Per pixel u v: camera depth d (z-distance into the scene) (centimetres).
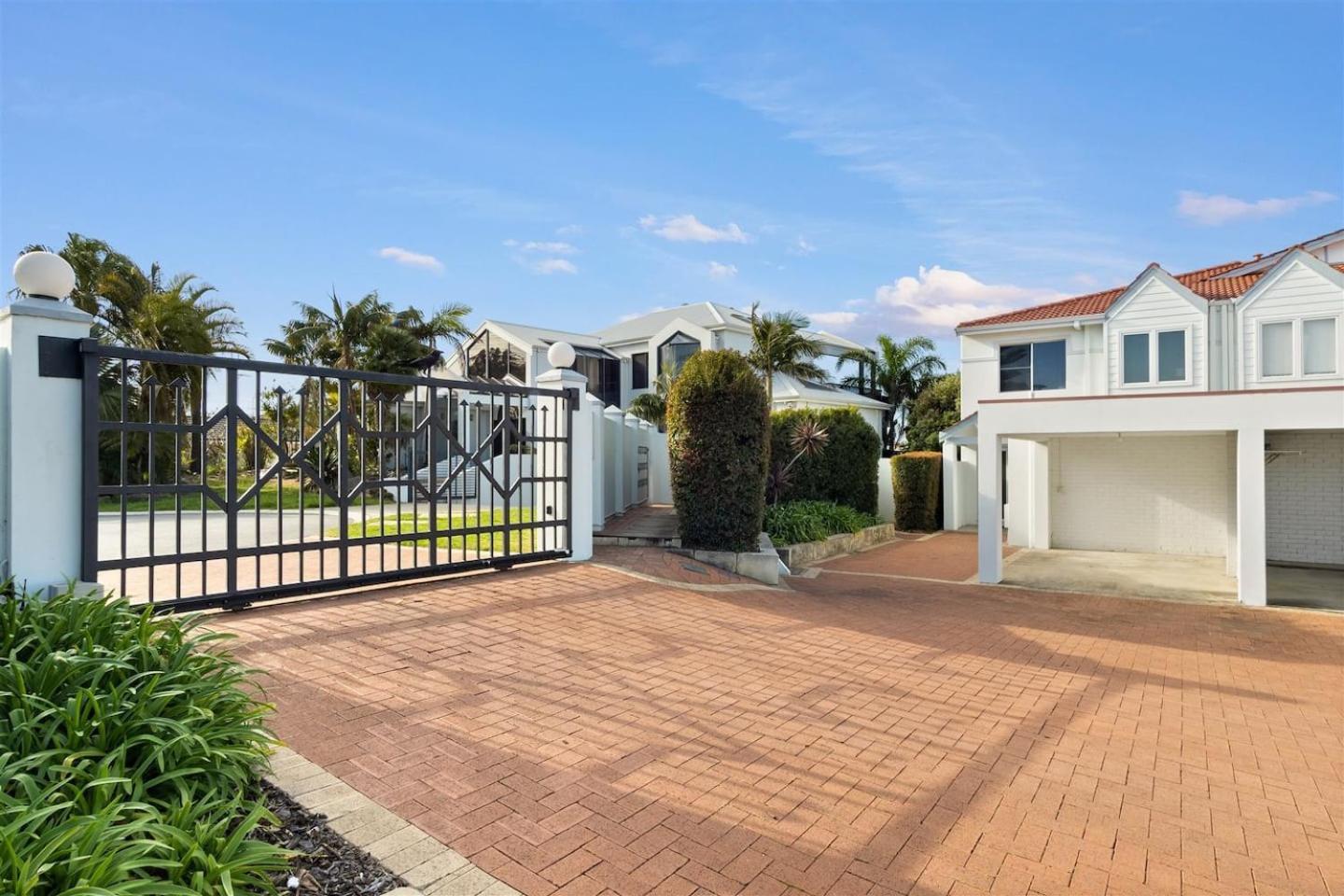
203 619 597
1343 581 1323
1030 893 313
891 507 2455
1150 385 1725
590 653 620
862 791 405
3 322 493
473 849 319
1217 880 329
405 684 509
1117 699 607
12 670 313
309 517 1584
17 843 217
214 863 244
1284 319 1577
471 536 1232
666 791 388
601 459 1259
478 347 3691
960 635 841
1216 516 1670
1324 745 509
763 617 828
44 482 498
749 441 1131
